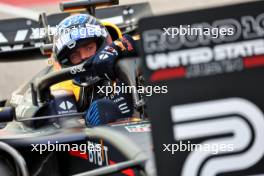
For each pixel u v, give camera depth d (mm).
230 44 8258
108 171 10352
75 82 15750
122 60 14758
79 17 16016
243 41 8258
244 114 8297
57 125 15258
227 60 8266
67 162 14508
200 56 8250
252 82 8273
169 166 8305
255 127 8305
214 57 8266
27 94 17203
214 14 8258
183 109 8273
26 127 15438
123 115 15352
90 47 15750
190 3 35844
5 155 13445
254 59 8266
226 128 8297
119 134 11172
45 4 35094
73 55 15805
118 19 24594
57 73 13891
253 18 8250
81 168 14078
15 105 18906
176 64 8242
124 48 14703
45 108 15273
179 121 8281
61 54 15773
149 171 9734
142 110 15117
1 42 25391
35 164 14359
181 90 8258
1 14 34000
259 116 8289
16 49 25344
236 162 8344
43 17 21594
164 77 8250
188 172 8328
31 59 25562
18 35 25375
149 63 8242
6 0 35531
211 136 8297
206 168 8320
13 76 31438
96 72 14266
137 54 14875
